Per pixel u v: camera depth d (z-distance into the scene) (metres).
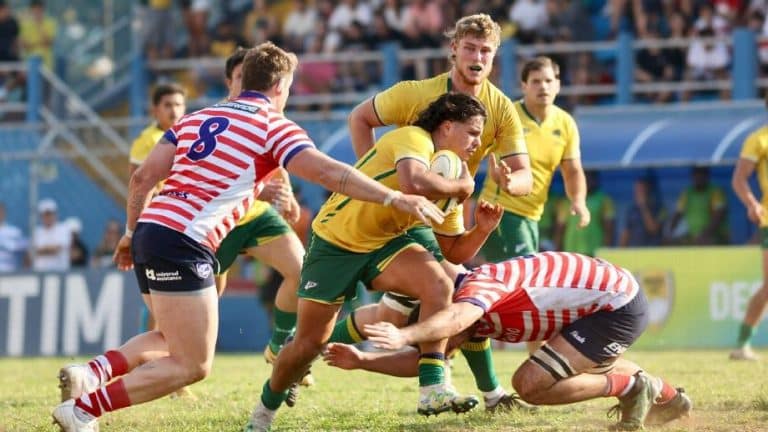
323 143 69.56
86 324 55.03
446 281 21.77
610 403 26.73
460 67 25.30
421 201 20.05
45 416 26.69
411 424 23.78
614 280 22.25
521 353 49.38
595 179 61.47
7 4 87.00
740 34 67.00
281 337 31.55
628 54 68.75
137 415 26.55
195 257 20.69
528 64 33.81
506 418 24.42
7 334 55.75
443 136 22.34
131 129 73.25
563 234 60.94
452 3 74.50
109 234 67.50
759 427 22.81
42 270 55.91
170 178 21.06
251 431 22.67
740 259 52.34
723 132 61.69
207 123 21.00
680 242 61.91
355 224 21.73
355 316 26.05
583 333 22.12
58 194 73.38
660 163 60.84
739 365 38.53
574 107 67.50
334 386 32.69
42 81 76.56
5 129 74.00
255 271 61.25
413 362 22.56
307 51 78.56
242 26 85.19
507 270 22.14
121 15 87.12
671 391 23.44
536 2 73.31
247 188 20.91
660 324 53.03
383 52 72.19
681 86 67.81
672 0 72.00
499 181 23.30
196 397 30.44
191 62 76.50
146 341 23.19
